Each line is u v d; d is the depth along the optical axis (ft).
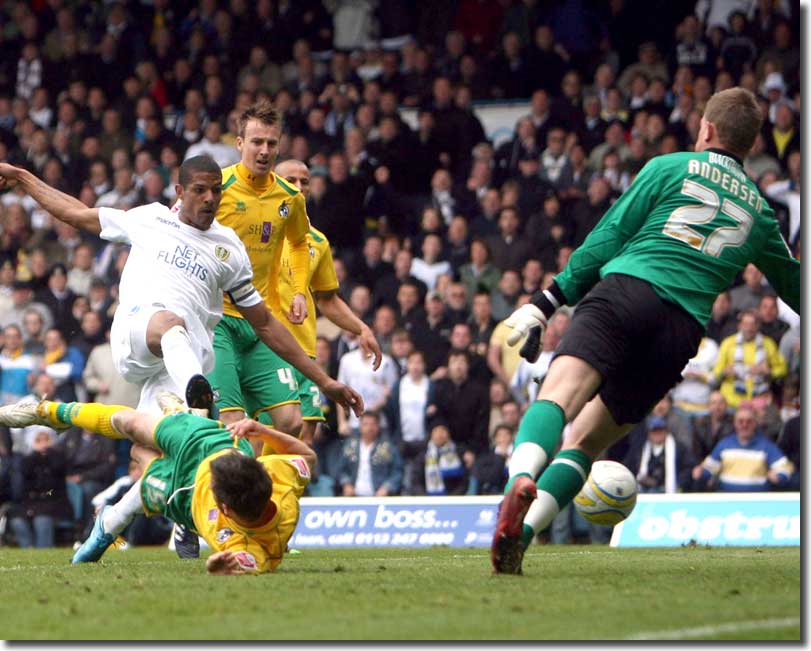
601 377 35.35
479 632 25.38
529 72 118.32
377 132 116.78
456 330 91.91
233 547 37.40
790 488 80.07
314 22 129.70
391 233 108.58
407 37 130.00
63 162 121.90
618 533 68.44
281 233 53.52
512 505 33.91
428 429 88.12
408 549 67.36
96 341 99.86
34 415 41.70
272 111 52.60
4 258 114.01
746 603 29.50
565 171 106.93
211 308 47.55
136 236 47.01
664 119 107.34
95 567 42.91
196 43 129.90
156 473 39.52
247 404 54.95
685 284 35.96
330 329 98.94
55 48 134.21
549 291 36.86
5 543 86.89
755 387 84.99
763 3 111.04
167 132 120.67
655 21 118.01
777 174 98.58
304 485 39.55
